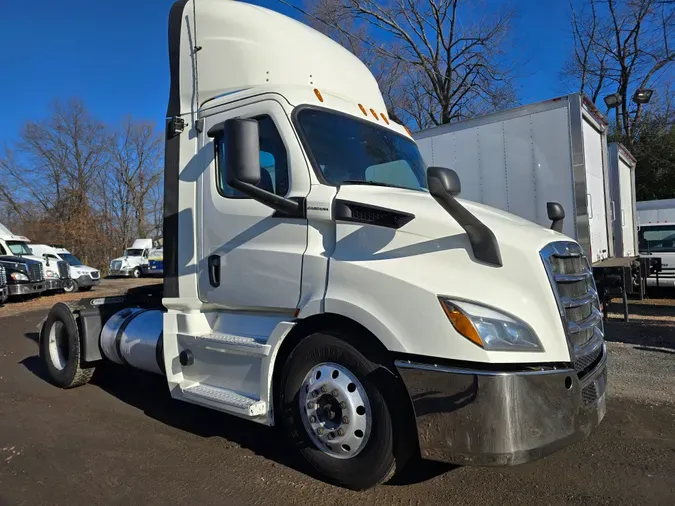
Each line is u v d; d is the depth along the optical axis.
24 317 13.43
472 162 7.85
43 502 3.18
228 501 3.17
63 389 5.89
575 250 3.37
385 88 25.75
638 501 3.12
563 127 7.02
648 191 25.17
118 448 4.05
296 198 3.46
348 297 3.12
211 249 3.99
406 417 3.04
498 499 3.16
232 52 4.07
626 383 5.52
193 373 4.12
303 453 3.42
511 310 2.82
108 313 5.85
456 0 23.44
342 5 23.16
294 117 3.58
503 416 2.69
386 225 3.15
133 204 51.28
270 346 3.45
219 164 4.04
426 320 2.84
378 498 3.18
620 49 27.05
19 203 47.34
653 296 13.39
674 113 25.42
